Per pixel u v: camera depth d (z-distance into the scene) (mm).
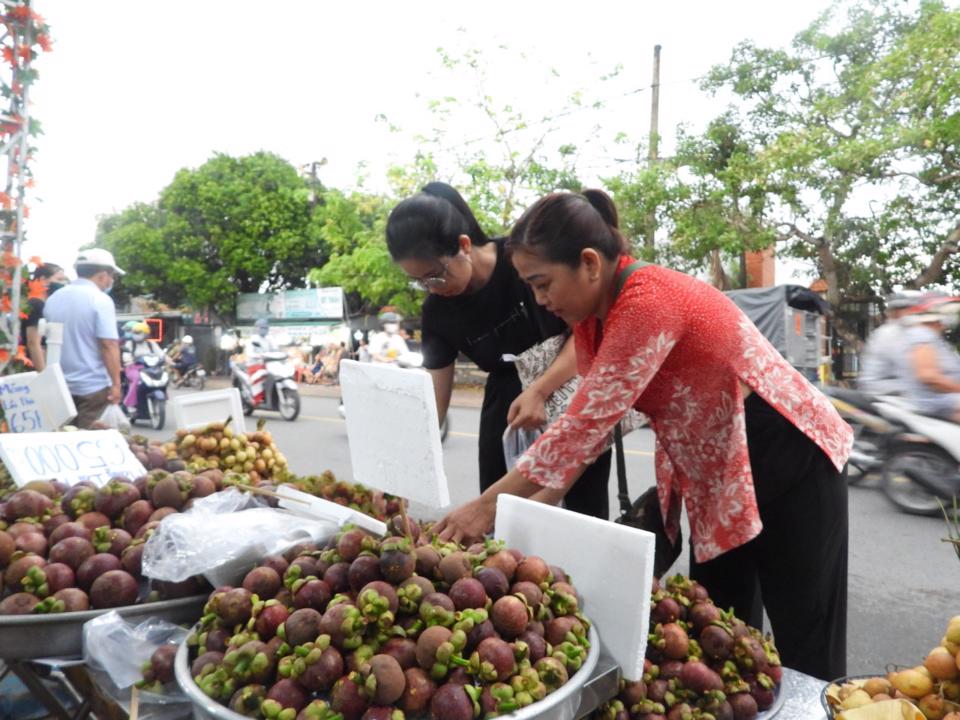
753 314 13555
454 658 1267
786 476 1914
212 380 23625
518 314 2602
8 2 3822
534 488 1861
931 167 13156
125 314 33125
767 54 14789
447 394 2848
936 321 5551
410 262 2301
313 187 26141
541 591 1489
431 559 1453
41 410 3139
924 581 4055
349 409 1640
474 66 14422
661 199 14000
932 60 11695
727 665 1626
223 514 1834
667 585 1800
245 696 1263
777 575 2014
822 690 1686
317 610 1423
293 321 25547
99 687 1544
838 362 18078
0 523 1894
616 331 1771
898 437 5293
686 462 1988
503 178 14539
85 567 1729
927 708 1540
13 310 4109
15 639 1566
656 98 15688
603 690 1451
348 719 1232
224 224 26453
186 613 1674
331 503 1983
